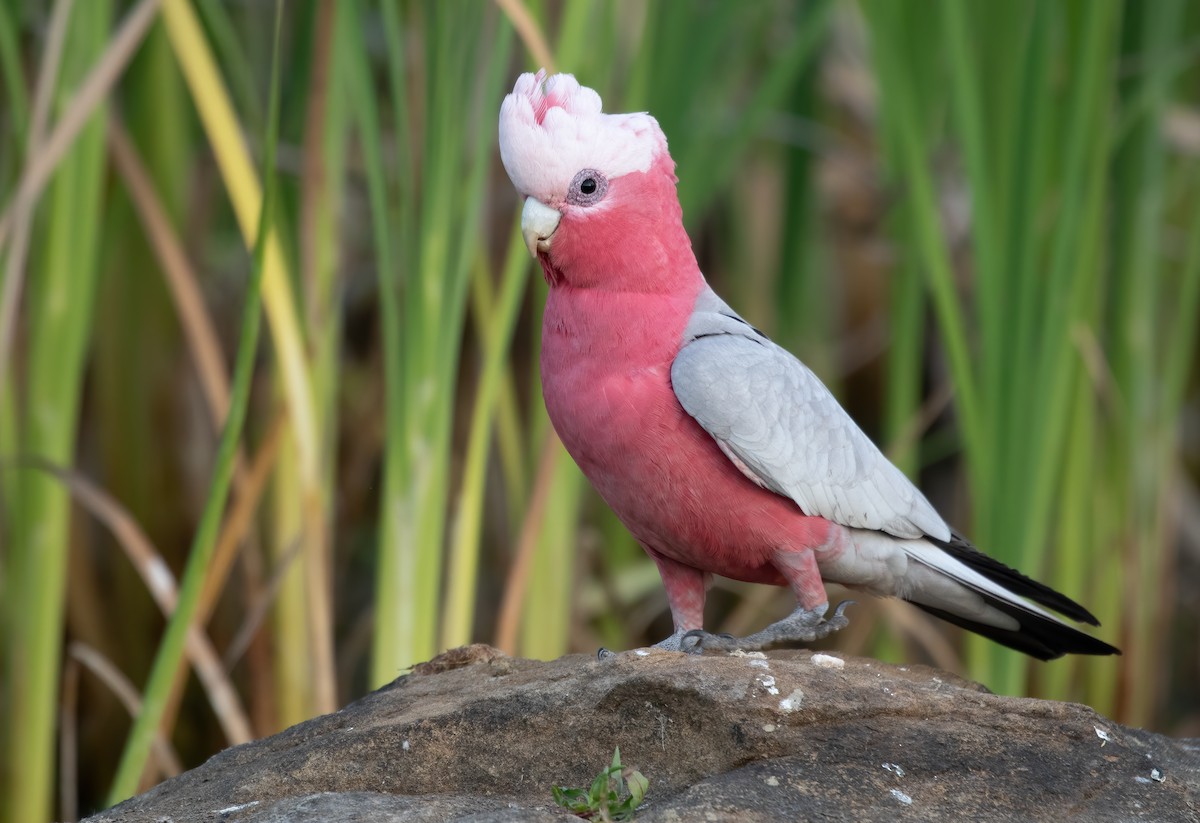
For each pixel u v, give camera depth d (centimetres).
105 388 1040
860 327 1421
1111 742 448
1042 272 805
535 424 869
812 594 561
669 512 555
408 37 797
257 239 602
